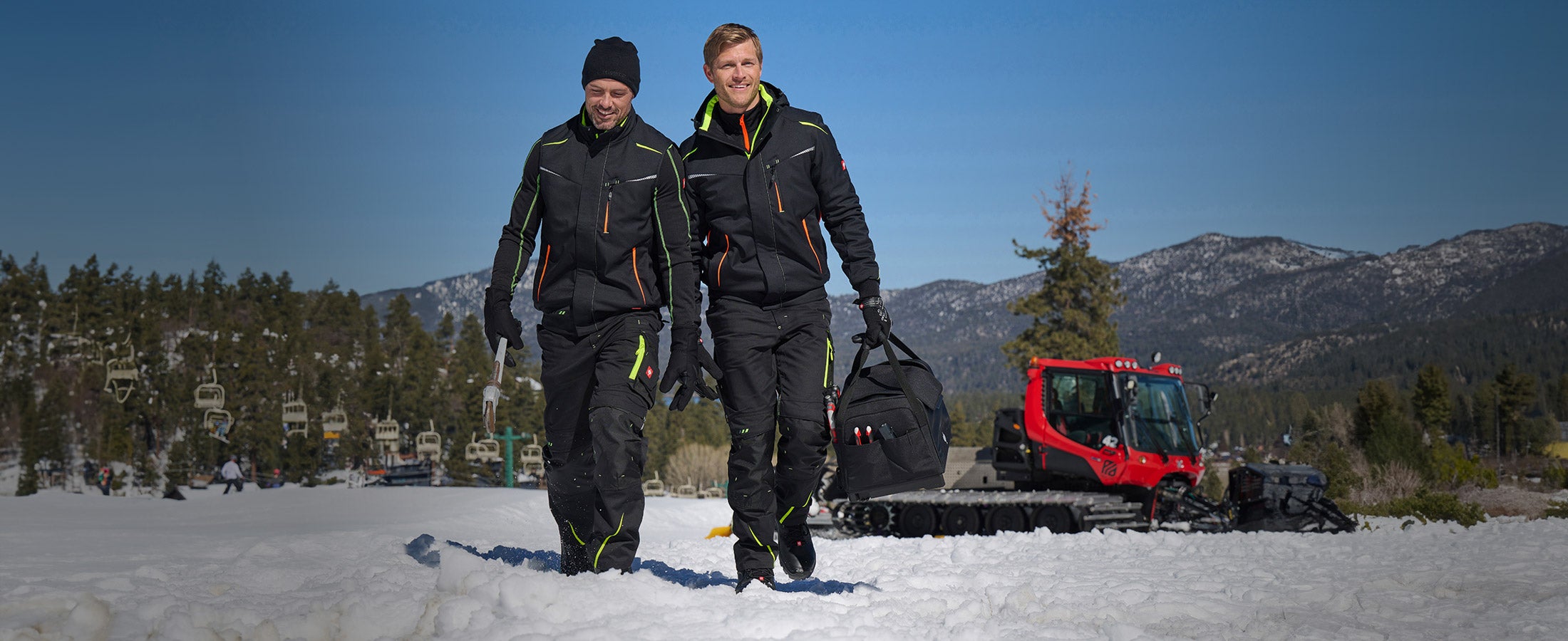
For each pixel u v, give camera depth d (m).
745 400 4.26
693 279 4.37
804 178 4.30
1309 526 13.62
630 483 4.28
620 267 4.39
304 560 5.46
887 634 3.35
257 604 3.69
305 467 110.31
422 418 120.62
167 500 14.71
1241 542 8.90
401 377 131.12
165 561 5.45
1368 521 14.94
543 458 4.77
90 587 4.05
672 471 83.81
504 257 4.54
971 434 113.75
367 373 129.25
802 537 4.52
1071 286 52.28
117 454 114.56
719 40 4.20
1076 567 6.58
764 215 4.24
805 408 4.26
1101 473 14.78
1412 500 17.11
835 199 4.37
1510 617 4.05
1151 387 15.20
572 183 4.36
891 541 9.33
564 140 4.43
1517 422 148.62
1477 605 4.43
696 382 4.29
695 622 3.39
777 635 3.32
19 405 115.88
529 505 13.78
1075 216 52.34
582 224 4.34
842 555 7.83
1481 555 6.93
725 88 4.23
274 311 166.12
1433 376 98.50
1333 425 79.00
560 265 4.41
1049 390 15.36
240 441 111.56
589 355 4.43
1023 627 3.63
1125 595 4.82
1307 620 4.14
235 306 171.50
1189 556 7.62
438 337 167.75
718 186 4.29
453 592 3.76
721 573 5.90
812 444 4.30
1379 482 28.38
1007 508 14.57
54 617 3.26
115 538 7.38
